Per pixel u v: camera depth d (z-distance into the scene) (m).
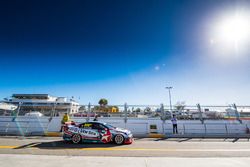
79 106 17.66
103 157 6.16
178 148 8.55
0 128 15.62
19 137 12.42
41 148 8.11
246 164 5.40
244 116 16.94
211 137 13.66
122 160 5.75
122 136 9.70
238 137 13.68
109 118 16.52
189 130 15.73
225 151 7.86
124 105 17.08
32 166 4.98
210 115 17.86
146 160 5.79
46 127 15.80
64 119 14.63
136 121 16.31
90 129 9.85
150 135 13.95
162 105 16.97
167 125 16.03
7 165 5.05
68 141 10.39
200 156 6.80
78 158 5.94
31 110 17.33
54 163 5.29
